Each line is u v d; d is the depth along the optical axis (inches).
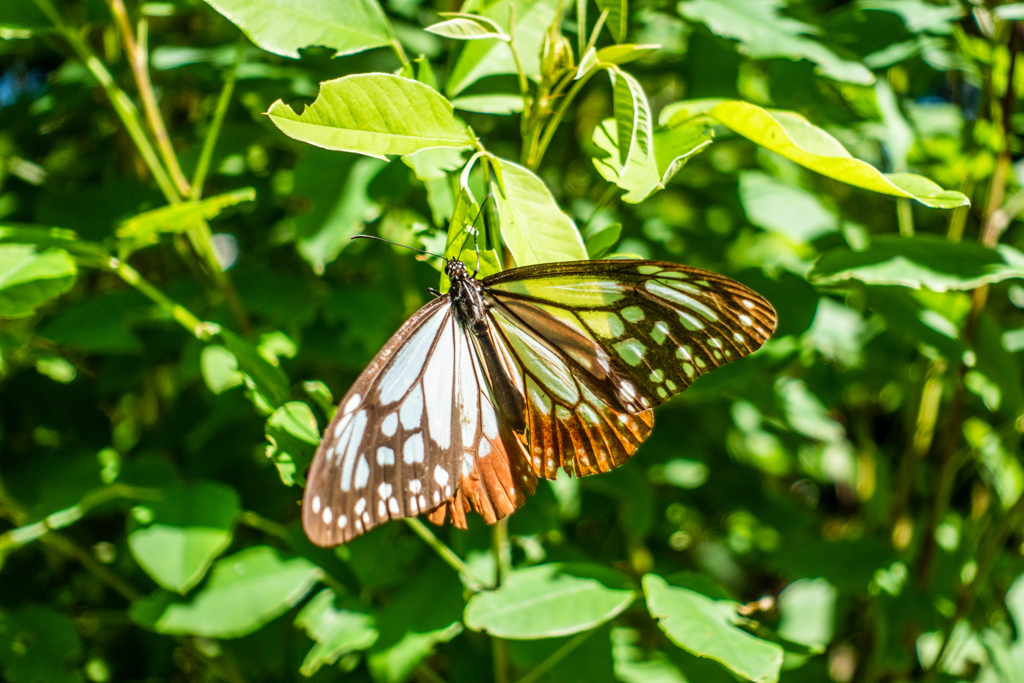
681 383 12.9
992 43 15.1
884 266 13.7
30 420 16.2
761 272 15.3
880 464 18.2
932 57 16.3
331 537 12.3
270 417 13.3
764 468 19.9
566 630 13.1
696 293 12.6
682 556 19.1
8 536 13.9
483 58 14.0
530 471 13.2
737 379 14.8
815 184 19.1
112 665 16.3
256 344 14.5
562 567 13.9
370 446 12.6
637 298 12.9
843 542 15.9
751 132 12.9
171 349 16.8
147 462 15.0
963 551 16.3
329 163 14.7
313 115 12.1
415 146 12.5
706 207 17.8
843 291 15.3
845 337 16.5
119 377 16.3
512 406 13.1
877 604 15.6
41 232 13.5
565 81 13.1
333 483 12.4
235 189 16.3
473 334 13.2
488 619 13.2
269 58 15.9
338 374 16.6
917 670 16.8
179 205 13.2
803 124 12.9
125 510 16.4
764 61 15.8
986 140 15.5
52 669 14.3
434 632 13.9
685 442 16.6
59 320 15.3
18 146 17.5
